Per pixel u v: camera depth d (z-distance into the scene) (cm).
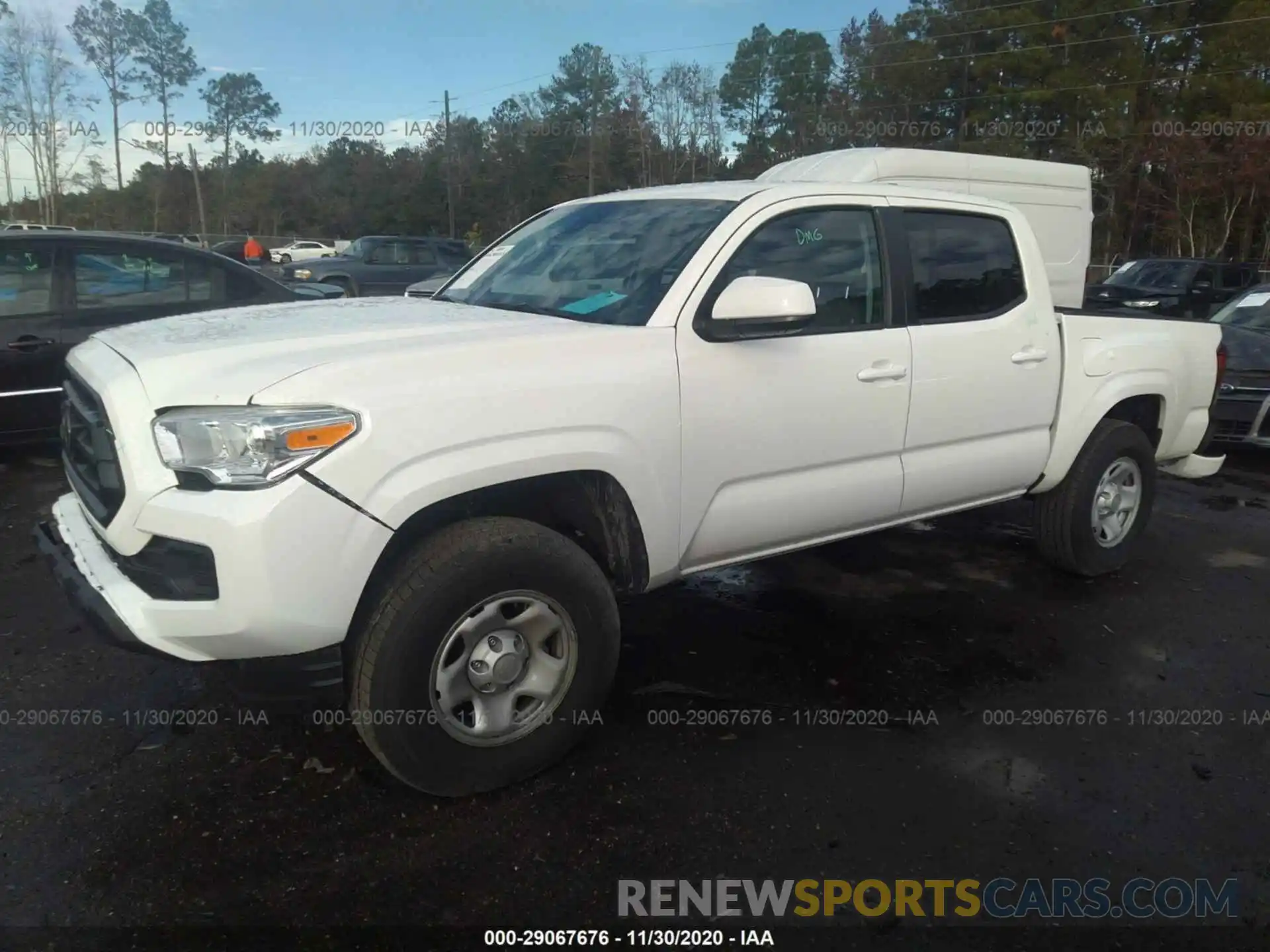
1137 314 523
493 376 282
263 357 274
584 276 363
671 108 4556
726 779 314
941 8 3969
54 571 301
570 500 323
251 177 5903
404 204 5791
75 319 654
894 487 399
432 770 287
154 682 366
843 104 4103
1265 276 2412
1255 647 432
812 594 474
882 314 391
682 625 433
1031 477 463
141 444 262
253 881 260
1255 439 772
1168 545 580
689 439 326
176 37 5188
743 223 351
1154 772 328
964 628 441
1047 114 3569
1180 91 3475
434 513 293
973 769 326
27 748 320
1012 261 447
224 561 247
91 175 5516
